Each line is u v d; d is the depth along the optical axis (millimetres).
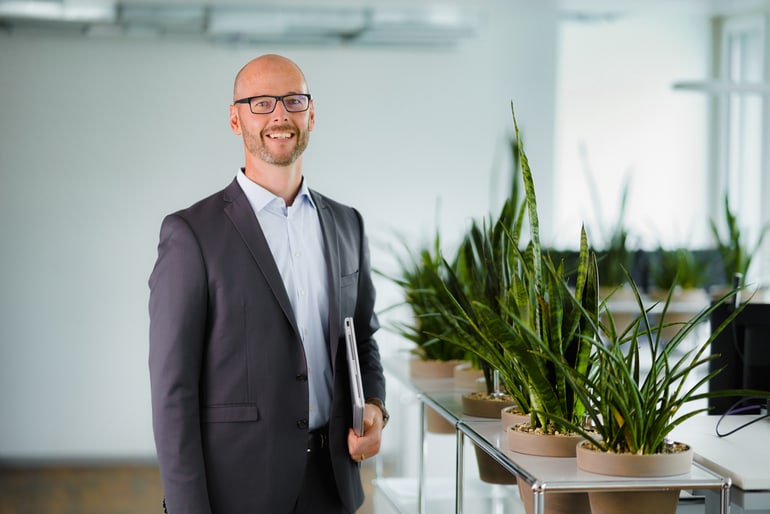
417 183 6457
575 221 7094
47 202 6180
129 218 6238
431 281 3475
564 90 7113
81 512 5066
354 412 1995
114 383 6277
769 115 6648
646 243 7012
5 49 6098
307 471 2043
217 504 1944
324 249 2121
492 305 2752
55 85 6152
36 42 6125
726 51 7109
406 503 3162
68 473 6000
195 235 1963
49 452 6234
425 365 3373
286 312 1987
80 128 6180
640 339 5414
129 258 6254
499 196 6508
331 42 6215
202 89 6246
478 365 3154
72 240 6207
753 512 2455
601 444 1961
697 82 5445
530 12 6488
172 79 6227
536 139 6523
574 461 2031
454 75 6465
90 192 6203
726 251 5793
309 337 2066
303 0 5664
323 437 2072
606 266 5680
